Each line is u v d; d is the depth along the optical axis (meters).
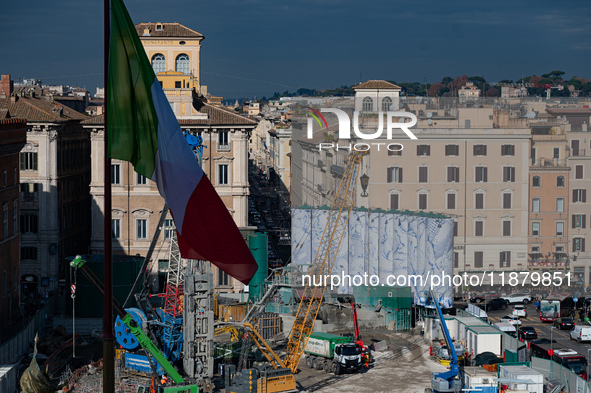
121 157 23.75
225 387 69.81
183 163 24.58
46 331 91.00
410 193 113.81
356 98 134.88
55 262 110.56
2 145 85.94
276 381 68.69
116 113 23.83
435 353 83.62
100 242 109.19
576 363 74.25
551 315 102.19
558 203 113.62
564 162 113.31
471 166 113.12
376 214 110.94
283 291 97.75
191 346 70.94
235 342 80.38
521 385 64.88
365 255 111.88
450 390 67.12
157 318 80.00
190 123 108.69
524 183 112.56
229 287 107.62
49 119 109.31
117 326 72.88
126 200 109.06
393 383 74.06
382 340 89.25
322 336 80.00
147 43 144.00
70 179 121.38
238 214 110.94
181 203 24.62
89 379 70.12
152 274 108.69
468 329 83.38
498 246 113.06
